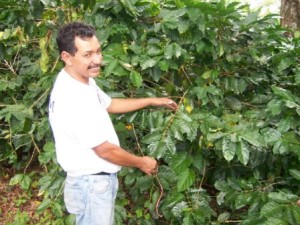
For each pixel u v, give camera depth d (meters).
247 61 2.65
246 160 2.10
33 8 2.48
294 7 3.61
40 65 2.78
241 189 2.43
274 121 2.34
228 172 2.67
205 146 2.45
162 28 2.36
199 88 2.46
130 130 2.66
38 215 3.06
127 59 2.35
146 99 2.35
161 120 2.32
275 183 2.48
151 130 2.30
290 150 2.14
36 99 2.90
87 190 2.00
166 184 2.43
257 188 2.46
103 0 2.31
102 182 2.01
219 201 2.44
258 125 2.38
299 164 2.50
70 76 1.92
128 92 2.65
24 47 3.07
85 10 2.54
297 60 2.69
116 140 2.04
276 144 2.15
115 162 1.95
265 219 2.13
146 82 2.80
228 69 2.64
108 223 2.10
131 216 2.79
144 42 2.47
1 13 2.51
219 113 2.47
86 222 2.06
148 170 2.10
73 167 1.98
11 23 2.61
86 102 1.88
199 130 2.39
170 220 2.72
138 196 2.77
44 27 2.68
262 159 2.46
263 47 2.60
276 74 2.76
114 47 2.36
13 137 3.07
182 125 2.21
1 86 3.00
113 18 2.45
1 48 2.89
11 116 2.64
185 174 2.32
